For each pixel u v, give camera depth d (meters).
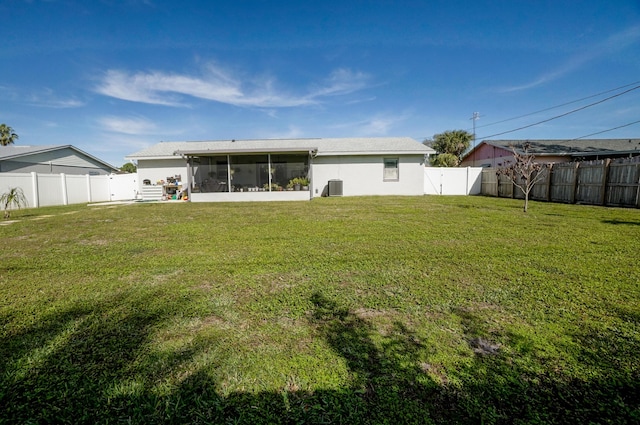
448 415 1.41
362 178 16.02
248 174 14.34
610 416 1.40
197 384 1.64
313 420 1.40
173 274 3.48
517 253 4.23
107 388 1.61
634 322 2.26
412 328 2.20
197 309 2.54
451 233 5.68
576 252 4.25
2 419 1.41
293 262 3.91
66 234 5.98
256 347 1.97
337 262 3.88
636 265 3.64
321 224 6.87
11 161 15.38
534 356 1.85
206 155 13.88
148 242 5.19
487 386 1.60
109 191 16.92
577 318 2.32
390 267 3.65
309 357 1.86
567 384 1.61
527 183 8.94
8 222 7.71
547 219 7.30
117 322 2.33
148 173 15.88
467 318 2.34
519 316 2.36
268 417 1.42
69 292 2.96
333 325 2.26
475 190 17.66
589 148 17.67
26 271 3.63
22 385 1.63
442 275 3.34
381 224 6.77
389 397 1.53
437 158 26.73
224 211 9.62
